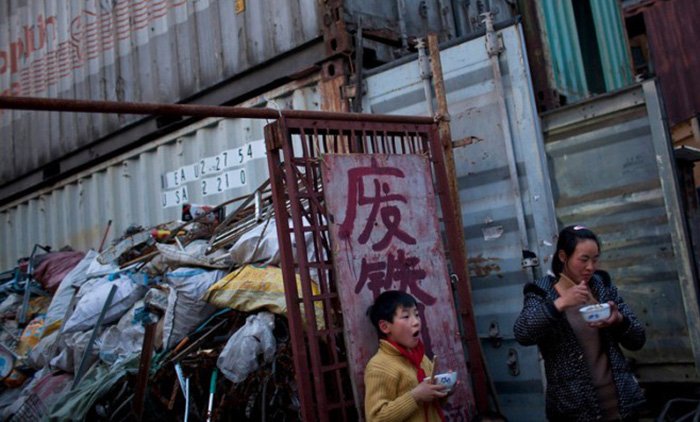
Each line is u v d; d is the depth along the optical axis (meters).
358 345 2.64
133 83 6.15
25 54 7.51
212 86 5.32
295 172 2.72
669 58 9.07
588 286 2.48
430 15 5.10
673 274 3.34
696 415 2.82
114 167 6.38
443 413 2.64
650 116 3.38
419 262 2.91
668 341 3.35
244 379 3.24
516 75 3.71
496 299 3.72
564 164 3.70
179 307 3.62
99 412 3.54
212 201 5.35
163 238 4.64
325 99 4.47
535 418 3.54
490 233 3.76
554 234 3.54
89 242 6.59
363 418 2.58
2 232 7.78
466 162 3.87
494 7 5.89
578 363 2.34
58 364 4.12
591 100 3.59
